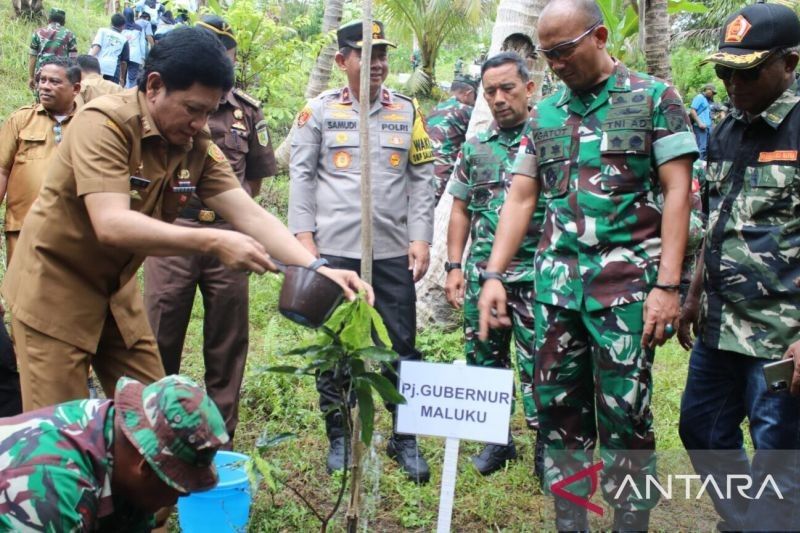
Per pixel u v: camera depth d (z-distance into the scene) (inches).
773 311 122.3
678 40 698.8
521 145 132.6
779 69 118.8
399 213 165.0
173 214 118.6
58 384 112.3
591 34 118.5
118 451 78.0
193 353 221.6
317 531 137.3
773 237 121.7
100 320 116.1
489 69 164.9
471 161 171.5
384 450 171.8
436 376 117.2
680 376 226.5
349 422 100.0
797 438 120.6
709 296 129.3
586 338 128.3
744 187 124.4
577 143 123.7
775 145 121.2
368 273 101.8
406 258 167.0
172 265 160.2
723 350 130.6
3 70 449.7
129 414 77.8
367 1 96.9
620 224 121.0
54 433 76.5
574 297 124.0
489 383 115.8
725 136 128.3
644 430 123.9
